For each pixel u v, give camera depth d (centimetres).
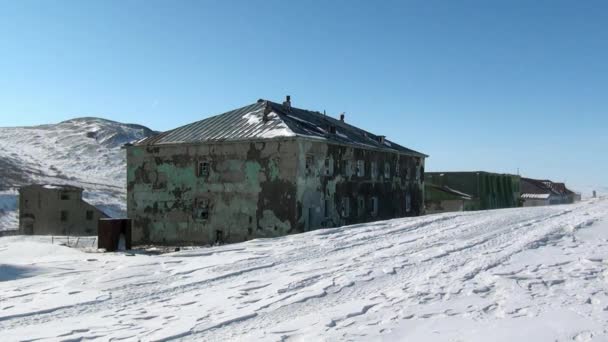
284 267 1236
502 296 920
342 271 1167
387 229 2000
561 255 1314
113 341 682
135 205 3344
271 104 3512
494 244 1545
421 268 1191
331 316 798
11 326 751
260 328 745
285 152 2867
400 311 823
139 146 3312
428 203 5275
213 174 3081
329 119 4188
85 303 891
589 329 708
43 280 1099
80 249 2367
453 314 807
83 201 5891
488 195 5834
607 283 1001
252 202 2947
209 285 1045
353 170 3434
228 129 3197
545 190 8019
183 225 3166
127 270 1205
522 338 675
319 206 3033
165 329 734
